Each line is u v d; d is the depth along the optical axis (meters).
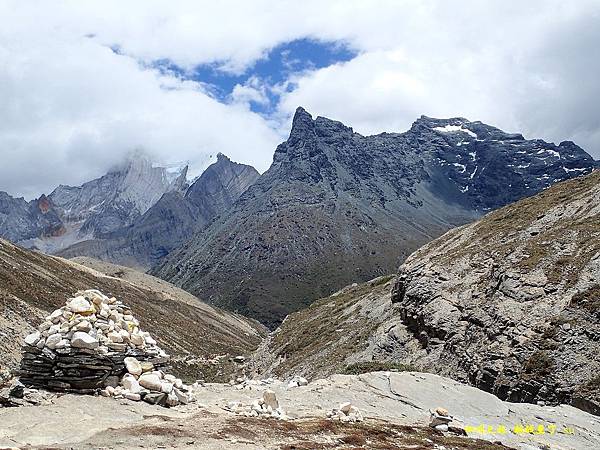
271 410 19.95
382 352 57.19
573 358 36.62
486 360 42.81
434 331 52.50
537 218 62.03
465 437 20.17
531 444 20.95
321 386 25.53
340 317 78.44
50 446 12.98
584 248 47.81
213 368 97.38
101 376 18.97
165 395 19.06
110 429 14.92
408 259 74.44
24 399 16.97
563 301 42.56
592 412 32.19
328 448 15.67
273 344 86.94
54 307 78.62
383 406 23.62
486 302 50.19
